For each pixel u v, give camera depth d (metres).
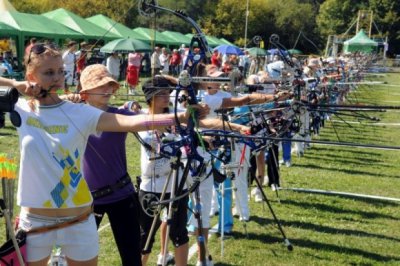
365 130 13.34
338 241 5.24
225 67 7.73
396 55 46.94
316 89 9.37
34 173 2.38
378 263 4.74
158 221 3.69
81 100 3.21
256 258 4.71
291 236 5.31
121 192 3.15
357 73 19.84
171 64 18.92
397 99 20.20
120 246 3.19
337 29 38.03
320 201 6.69
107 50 15.84
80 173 2.46
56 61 2.34
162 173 3.53
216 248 4.90
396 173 8.65
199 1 37.94
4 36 17.28
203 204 4.20
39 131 2.37
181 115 2.86
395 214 6.28
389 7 50.03
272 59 12.81
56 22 19.34
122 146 3.18
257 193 6.46
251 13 30.55
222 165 4.30
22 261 2.37
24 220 2.44
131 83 11.84
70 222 2.43
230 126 3.95
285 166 8.77
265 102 4.89
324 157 9.77
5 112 2.23
